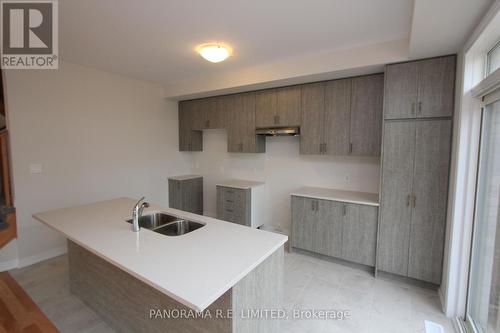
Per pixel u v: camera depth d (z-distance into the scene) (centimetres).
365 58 275
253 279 155
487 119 204
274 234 193
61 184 345
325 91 335
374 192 342
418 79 256
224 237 186
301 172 400
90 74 368
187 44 277
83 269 241
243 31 245
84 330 214
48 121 330
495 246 179
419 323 220
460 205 220
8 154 305
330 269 311
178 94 446
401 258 276
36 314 211
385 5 198
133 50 295
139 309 190
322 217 324
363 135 312
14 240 311
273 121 382
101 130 385
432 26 189
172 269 141
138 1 196
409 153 264
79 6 203
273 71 337
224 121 439
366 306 242
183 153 519
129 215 242
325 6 201
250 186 409
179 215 240
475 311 214
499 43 190
